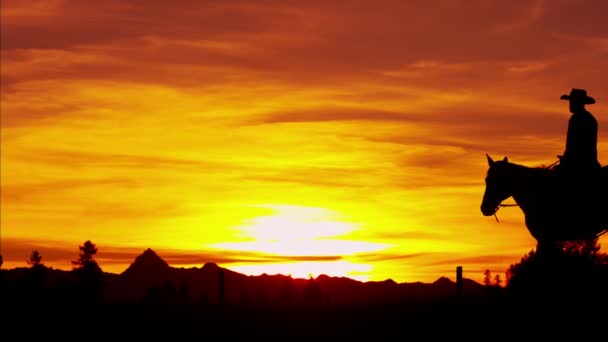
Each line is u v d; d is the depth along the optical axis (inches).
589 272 1355.8
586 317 1207.6
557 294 1294.3
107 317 1440.7
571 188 1226.0
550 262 1295.5
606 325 1156.5
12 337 1245.7
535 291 1312.7
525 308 1278.3
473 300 1417.3
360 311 1459.2
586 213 1224.2
